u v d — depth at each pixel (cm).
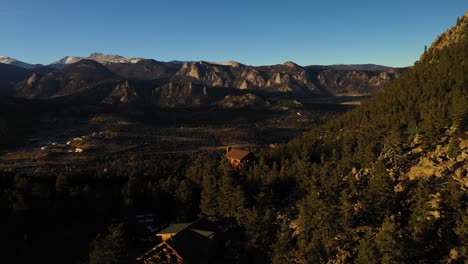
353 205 7256
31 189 9438
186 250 7544
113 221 9594
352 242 6525
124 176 12769
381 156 8750
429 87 12100
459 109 7706
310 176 9188
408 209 6500
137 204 10356
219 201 9144
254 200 9525
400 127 9906
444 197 5825
